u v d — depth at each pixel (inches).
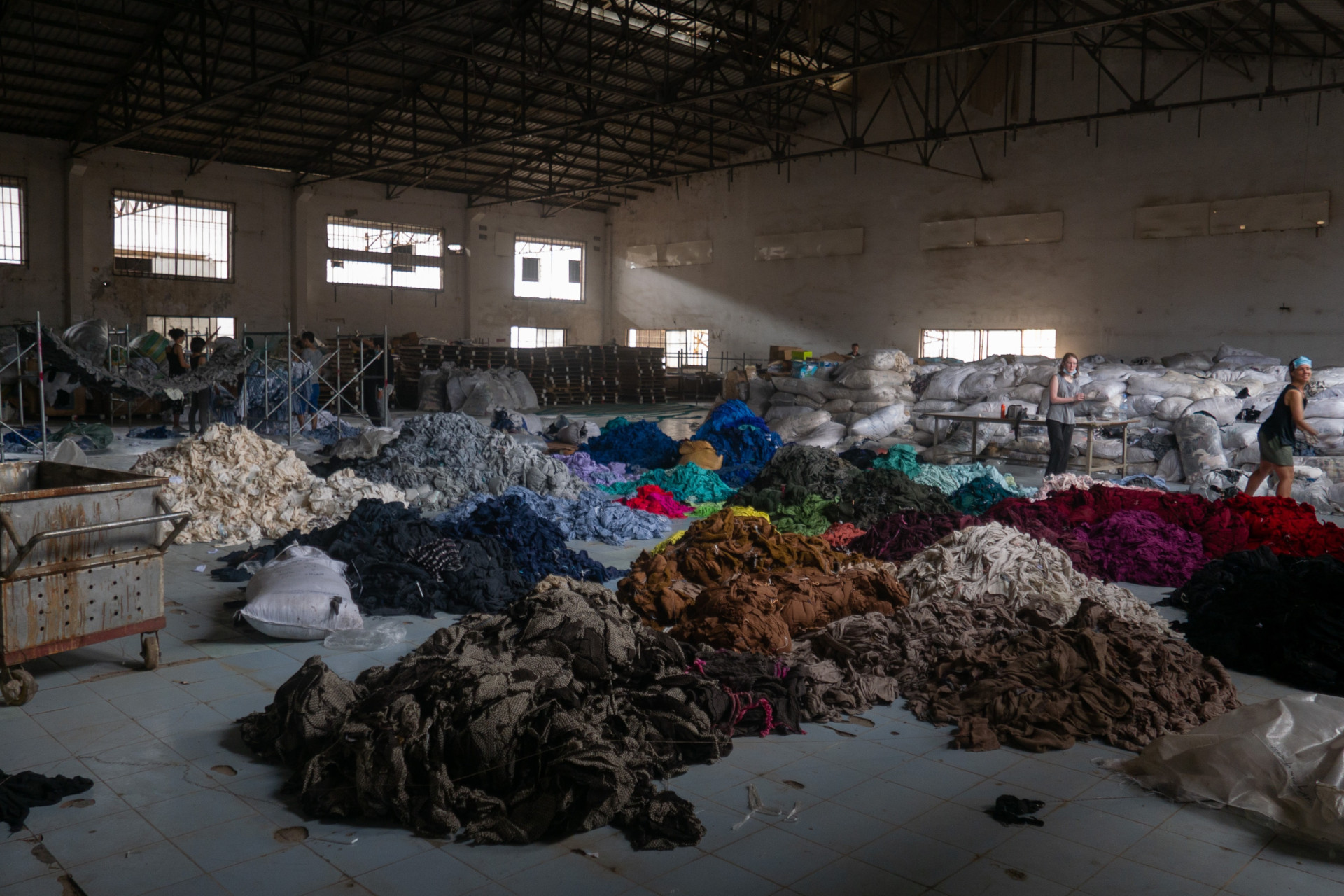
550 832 121.7
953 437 534.9
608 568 265.4
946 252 981.2
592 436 550.6
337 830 122.1
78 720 155.6
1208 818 127.6
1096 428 467.2
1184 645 184.9
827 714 162.2
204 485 315.6
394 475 362.6
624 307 1269.7
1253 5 631.2
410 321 1093.1
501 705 129.6
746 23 736.3
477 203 1133.1
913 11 668.7
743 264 1148.5
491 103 906.7
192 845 117.4
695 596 216.7
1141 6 518.3
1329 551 267.4
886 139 1008.2
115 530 168.9
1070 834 123.1
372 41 602.9
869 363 596.7
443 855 116.3
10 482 192.2
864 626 190.1
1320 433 447.8
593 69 851.4
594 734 130.2
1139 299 855.7
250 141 896.9
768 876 112.0
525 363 983.6
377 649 192.7
